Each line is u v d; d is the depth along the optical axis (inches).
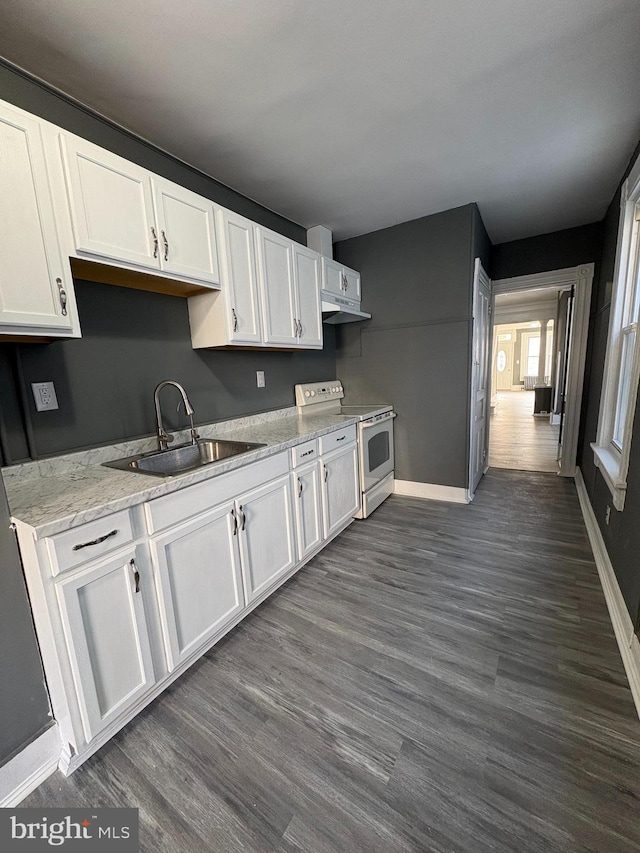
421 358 131.7
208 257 75.4
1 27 49.1
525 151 87.5
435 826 40.3
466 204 116.4
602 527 92.4
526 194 110.6
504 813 41.2
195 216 72.3
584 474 135.9
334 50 56.5
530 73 63.3
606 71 63.1
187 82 61.2
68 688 45.4
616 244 103.9
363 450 117.5
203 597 63.9
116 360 72.9
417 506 130.6
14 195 46.8
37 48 52.9
